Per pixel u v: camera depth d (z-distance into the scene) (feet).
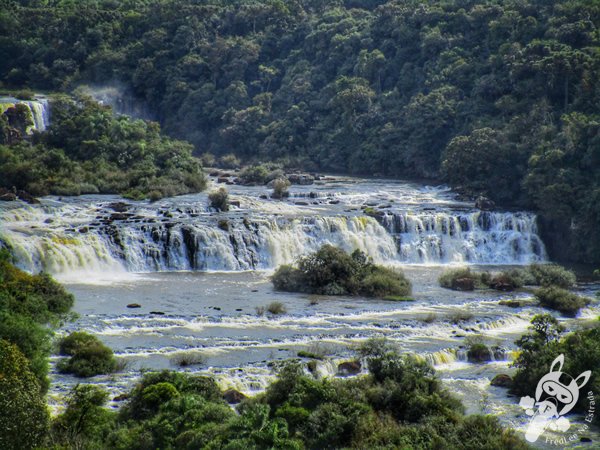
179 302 647.56
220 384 468.34
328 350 535.60
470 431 424.05
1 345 384.47
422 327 603.26
